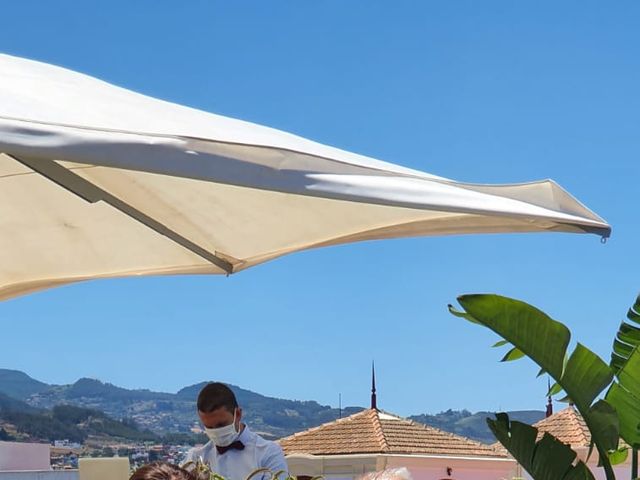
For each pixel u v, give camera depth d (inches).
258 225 170.9
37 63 141.6
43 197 172.1
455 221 151.7
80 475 194.4
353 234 168.1
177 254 191.3
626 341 159.6
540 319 148.3
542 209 115.4
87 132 89.2
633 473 157.1
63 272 197.9
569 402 158.6
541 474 154.3
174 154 91.5
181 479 87.3
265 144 95.6
